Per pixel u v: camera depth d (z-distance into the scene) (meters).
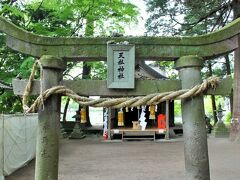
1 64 14.53
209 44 3.96
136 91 3.92
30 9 15.09
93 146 16.25
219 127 19.42
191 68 3.81
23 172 9.33
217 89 3.77
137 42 3.94
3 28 3.88
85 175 8.70
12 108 16.08
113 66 3.89
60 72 3.84
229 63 21.14
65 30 14.52
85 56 3.91
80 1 14.82
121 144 17.16
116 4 15.68
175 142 17.92
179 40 3.94
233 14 15.80
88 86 3.93
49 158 3.73
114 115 21.47
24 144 10.55
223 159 10.88
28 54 3.91
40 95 3.69
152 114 5.74
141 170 9.32
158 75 21.02
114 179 8.13
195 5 15.74
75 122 21.89
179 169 9.35
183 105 3.81
